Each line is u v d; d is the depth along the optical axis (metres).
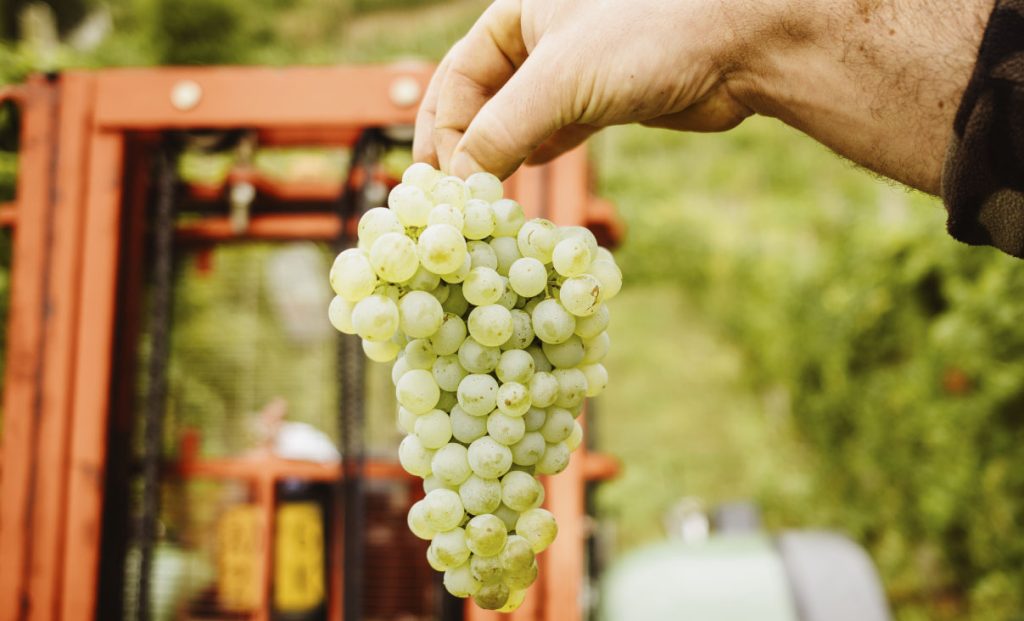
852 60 0.46
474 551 0.43
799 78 0.47
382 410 1.13
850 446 2.09
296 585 0.88
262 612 0.85
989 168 0.43
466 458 0.44
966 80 0.44
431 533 0.45
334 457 1.02
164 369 0.81
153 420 0.79
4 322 1.07
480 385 0.44
